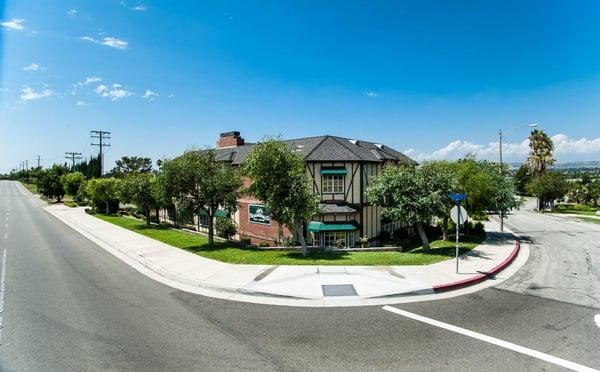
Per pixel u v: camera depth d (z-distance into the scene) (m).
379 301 10.45
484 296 11.02
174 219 36.12
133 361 6.85
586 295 11.23
